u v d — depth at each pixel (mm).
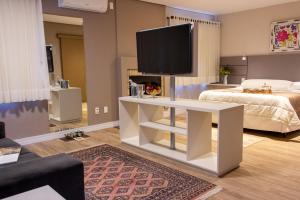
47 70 3754
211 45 6234
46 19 4016
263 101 3969
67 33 4273
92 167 2834
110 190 2328
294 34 5164
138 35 3496
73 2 3904
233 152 2686
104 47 4574
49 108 4246
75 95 4559
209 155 2996
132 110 3779
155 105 3346
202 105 2715
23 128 3752
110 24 4613
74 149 3498
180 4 5309
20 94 3541
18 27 3453
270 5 5434
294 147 3467
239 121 2711
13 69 3455
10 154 2023
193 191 2287
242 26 6000
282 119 3764
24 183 1390
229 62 6277
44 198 1095
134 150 3406
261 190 2297
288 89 4875
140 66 3561
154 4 5223
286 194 2221
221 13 6270
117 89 4844
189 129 2783
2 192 1317
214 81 6430
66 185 1566
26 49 3539
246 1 5074
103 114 4695
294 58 5145
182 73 2955
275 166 2828
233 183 2436
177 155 3037
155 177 2578
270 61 5516
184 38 2861
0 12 3307
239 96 4215
